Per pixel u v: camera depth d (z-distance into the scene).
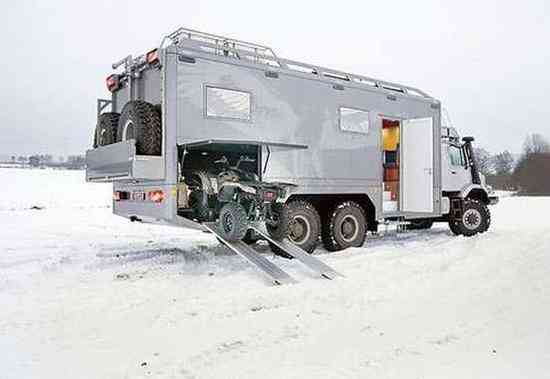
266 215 7.18
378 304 4.62
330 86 8.23
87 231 11.76
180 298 4.85
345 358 3.25
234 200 7.03
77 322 4.06
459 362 3.16
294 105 7.74
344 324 4.00
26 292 5.08
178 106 6.48
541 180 49.62
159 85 6.75
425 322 4.05
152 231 11.82
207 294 5.03
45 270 6.24
